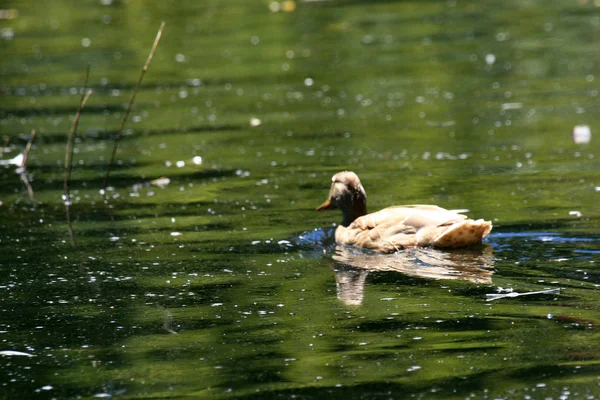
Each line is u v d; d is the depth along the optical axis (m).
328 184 15.16
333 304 9.77
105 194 15.16
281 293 10.22
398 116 19.83
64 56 27.91
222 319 9.48
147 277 11.01
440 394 7.54
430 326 8.98
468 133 18.16
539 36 27.36
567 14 30.47
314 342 8.73
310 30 30.28
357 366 8.14
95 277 11.09
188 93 23.00
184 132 19.36
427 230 11.60
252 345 8.74
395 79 23.27
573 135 17.56
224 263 11.45
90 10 36.25
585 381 7.63
